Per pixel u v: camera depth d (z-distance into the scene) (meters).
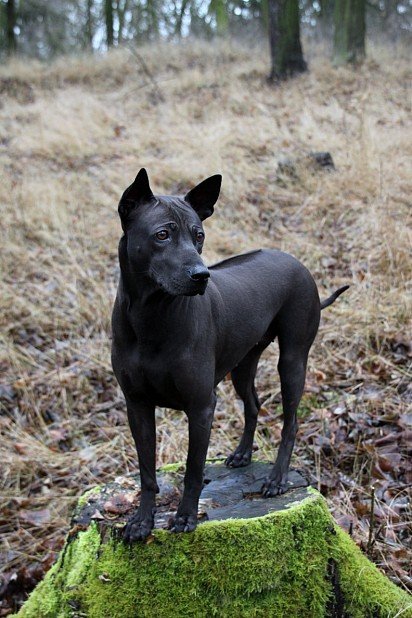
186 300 2.67
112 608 2.82
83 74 16.91
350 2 14.43
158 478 3.37
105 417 5.39
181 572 2.81
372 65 14.34
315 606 2.92
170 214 2.57
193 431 2.78
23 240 7.54
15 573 3.97
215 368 3.04
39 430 5.28
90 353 5.96
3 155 10.24
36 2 23.58
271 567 2.86
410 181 7.77
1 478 4.75
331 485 4.30
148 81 15.18
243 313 3.10
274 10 14.09
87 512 3.12
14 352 5.88
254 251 3.49
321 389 5.25
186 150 9.63
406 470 4.31
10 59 18.53
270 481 3.24
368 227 7.04
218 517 2.97
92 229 7.77
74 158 10.15
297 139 9.91
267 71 15.09
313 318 3.55
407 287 6.11
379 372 5.31
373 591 2.99
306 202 7.95
